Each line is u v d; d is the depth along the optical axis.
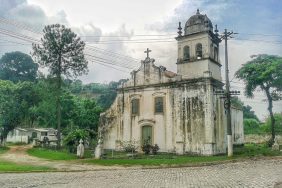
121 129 35.44
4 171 19.73
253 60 42.88
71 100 52.81
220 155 29.94
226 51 29.64
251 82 41.66
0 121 49.25
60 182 14.75
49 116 54.00
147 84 34.28
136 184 13.80
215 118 30.66
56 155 31.42
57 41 38.91
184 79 31.75
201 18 33.00
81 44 39.75
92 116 47.81
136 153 31.86
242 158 26.81
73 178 16.39
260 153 30.77
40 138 55.38
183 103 31.55
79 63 39.72
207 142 29.53
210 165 23.14
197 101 30.72
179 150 30.95
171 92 32.50
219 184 13.36
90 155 30.23
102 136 36.50
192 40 33.00
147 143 32.94
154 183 14.10
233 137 38.47
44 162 26.39
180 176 16.80
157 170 20.44
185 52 33.44
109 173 18.94
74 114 50.06
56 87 40.56
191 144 30.41
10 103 50.19
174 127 31.70
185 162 23.84
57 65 39.34
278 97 42.25
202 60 31.97
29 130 62.06
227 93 29.05
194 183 13.89
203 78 30.59
